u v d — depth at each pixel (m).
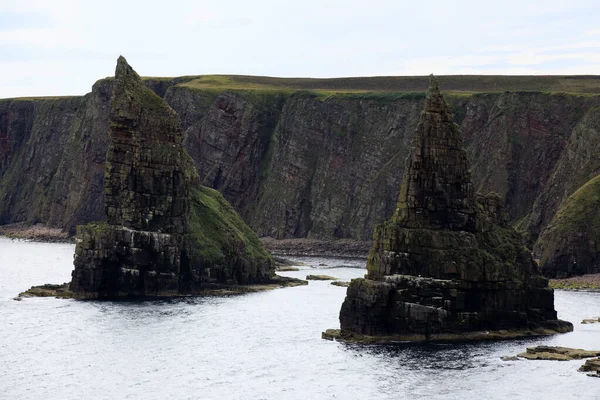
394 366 146.62
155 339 169.62
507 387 133.88
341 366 147.62
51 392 135.25
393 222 173.00
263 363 150.75
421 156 173.62
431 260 166.25
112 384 139.12
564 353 151.75
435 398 129.88
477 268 165.38
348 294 171.12
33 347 162.38
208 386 138.12
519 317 170.25
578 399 128.12
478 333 165.88
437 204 172.62
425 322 164.38
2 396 133.38
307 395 133.12
